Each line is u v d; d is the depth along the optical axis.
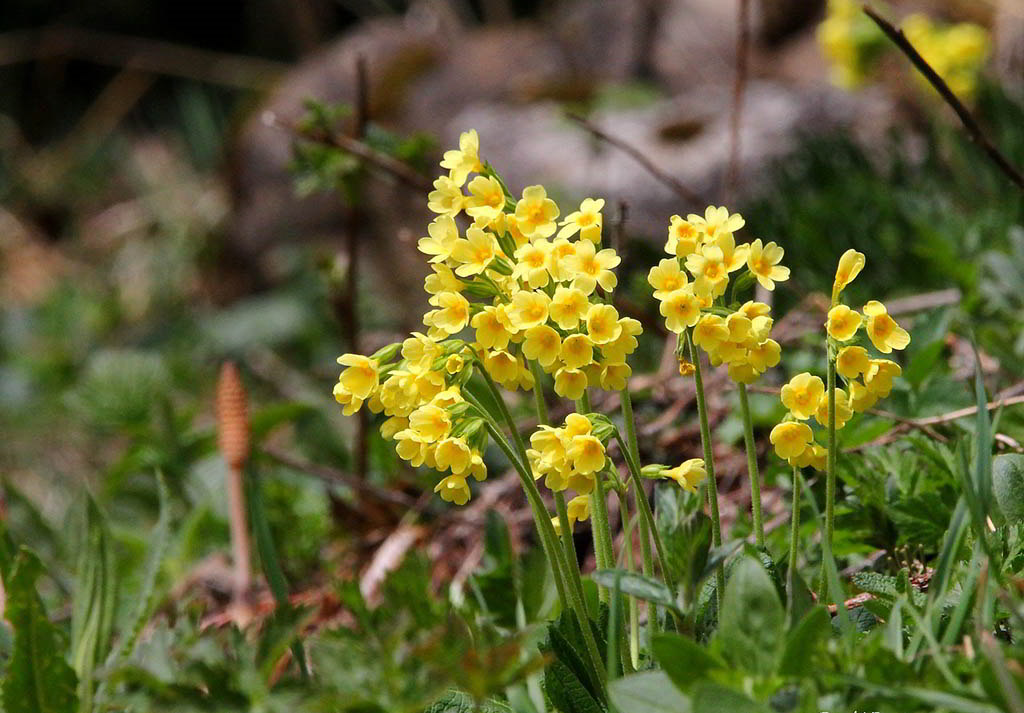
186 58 17.44
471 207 2.80
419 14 14.69
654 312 6.13
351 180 5.92
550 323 2.72
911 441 3.87
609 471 2.86
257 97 13.72
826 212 6.96
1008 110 7.49
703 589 2.99
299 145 5.96
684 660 2.40
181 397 9.93
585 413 3.01
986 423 2.64
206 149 14.68
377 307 10.21
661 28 12.80
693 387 5.41
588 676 2.87
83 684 3.24
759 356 2.64
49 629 3.02
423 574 3.97
